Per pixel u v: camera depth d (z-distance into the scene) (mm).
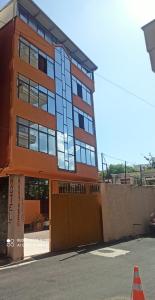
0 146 20688
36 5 26172
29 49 24625
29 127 23094
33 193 26531
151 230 19531
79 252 12609
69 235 13812
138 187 20281
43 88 25844
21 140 21859
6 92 21672
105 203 16578
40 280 8078
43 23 28062
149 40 2771
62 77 29344
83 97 33375
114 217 17062
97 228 15734
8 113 21078
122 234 17453
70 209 14188
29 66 24250
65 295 6672
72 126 29922
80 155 30734
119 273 8703
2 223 12047
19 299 6500
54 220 13180
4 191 12336
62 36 30156
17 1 24969
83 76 34000
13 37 22625
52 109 26766
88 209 15383
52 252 12680
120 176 41562
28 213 25469
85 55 33344
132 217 18859
